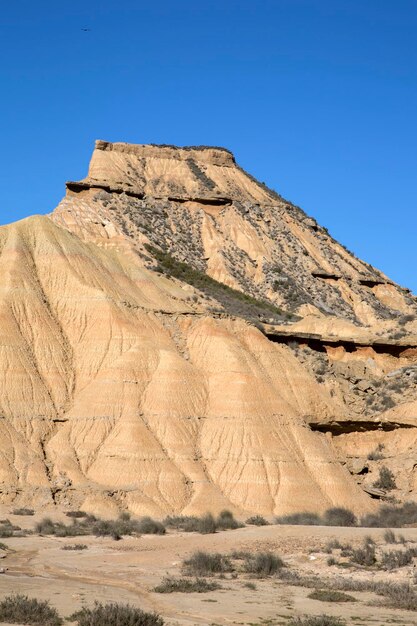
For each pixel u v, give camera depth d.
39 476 66.81
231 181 193.12
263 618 31.33
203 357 82.94
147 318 85.44
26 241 88.69
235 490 70.31
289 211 191.88
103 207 162.00
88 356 79.75
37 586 36.25
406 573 43.12
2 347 76.25
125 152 188.25
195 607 33.16
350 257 189.25
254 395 77.81
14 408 72.81
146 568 44.00
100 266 91.50
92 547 50.91
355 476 82.94
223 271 157.62
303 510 69.56
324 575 43.03
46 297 84.44
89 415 73.44
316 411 86.69
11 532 55.31
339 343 111.75
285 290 157.75
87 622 27.58
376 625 30.64
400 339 114.88
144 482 68.06
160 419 74.00
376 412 98.56
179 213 174.75
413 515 71.12
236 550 49.25
